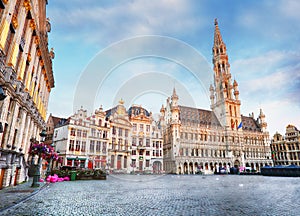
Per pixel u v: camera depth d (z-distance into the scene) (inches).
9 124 552.1
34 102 829.8
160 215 268.2
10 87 510.9
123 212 283.4
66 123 1523.1
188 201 382.6
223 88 3051.2
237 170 2202.3
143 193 498.6
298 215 273.0
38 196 422.3
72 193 480.4
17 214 263.0
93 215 265.0
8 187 548.1
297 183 857.5
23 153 660.1
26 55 645.9
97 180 947.3
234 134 2773.1
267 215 272.8
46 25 900.0
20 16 571.8
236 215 271.4
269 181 997.8
